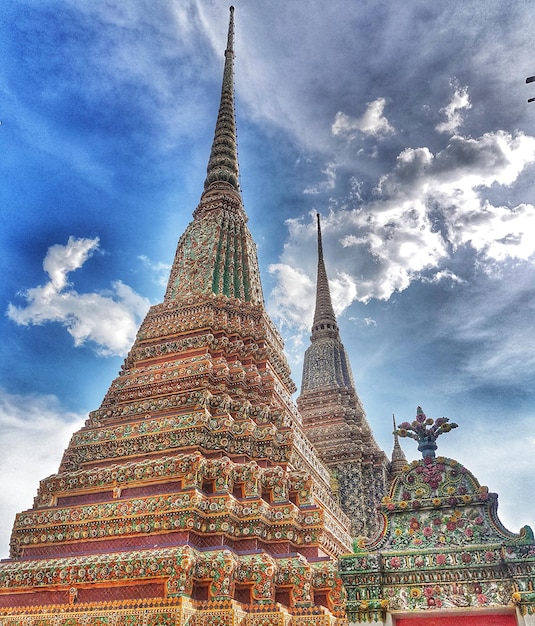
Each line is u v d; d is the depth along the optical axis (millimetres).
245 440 22375
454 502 12844
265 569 17547
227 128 43000
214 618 16094
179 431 22484
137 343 29812
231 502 19250
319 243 65062
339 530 25594
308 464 25484
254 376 26234
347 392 49312
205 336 27625
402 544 12711
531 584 11172
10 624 17562
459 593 11664
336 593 18203
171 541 18453
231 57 48281
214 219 35531
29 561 19516
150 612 16203
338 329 56906
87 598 17703
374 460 43250
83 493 21750
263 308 30391
